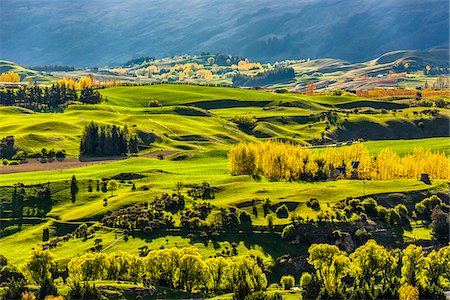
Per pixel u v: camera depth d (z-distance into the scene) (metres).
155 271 153.75
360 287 135.00
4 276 151.88
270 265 179.38
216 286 152.25
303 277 155.00
